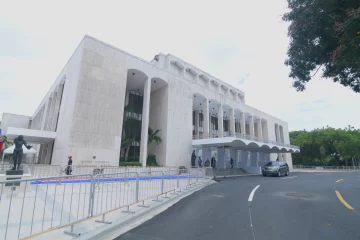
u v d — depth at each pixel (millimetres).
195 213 6305
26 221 5070
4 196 8039
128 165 20797
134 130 27906
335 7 6852
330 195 9297
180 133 26625
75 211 6121
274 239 4184
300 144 59844
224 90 42250
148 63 24875
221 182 15617
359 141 47969
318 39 8195
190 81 29641
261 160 36969
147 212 6316
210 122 39094
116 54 22016
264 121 45656
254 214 6156
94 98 19562
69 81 21906
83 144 18219
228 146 26688
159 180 11453
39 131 21094
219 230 4750
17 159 9539
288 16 8492
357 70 7898
